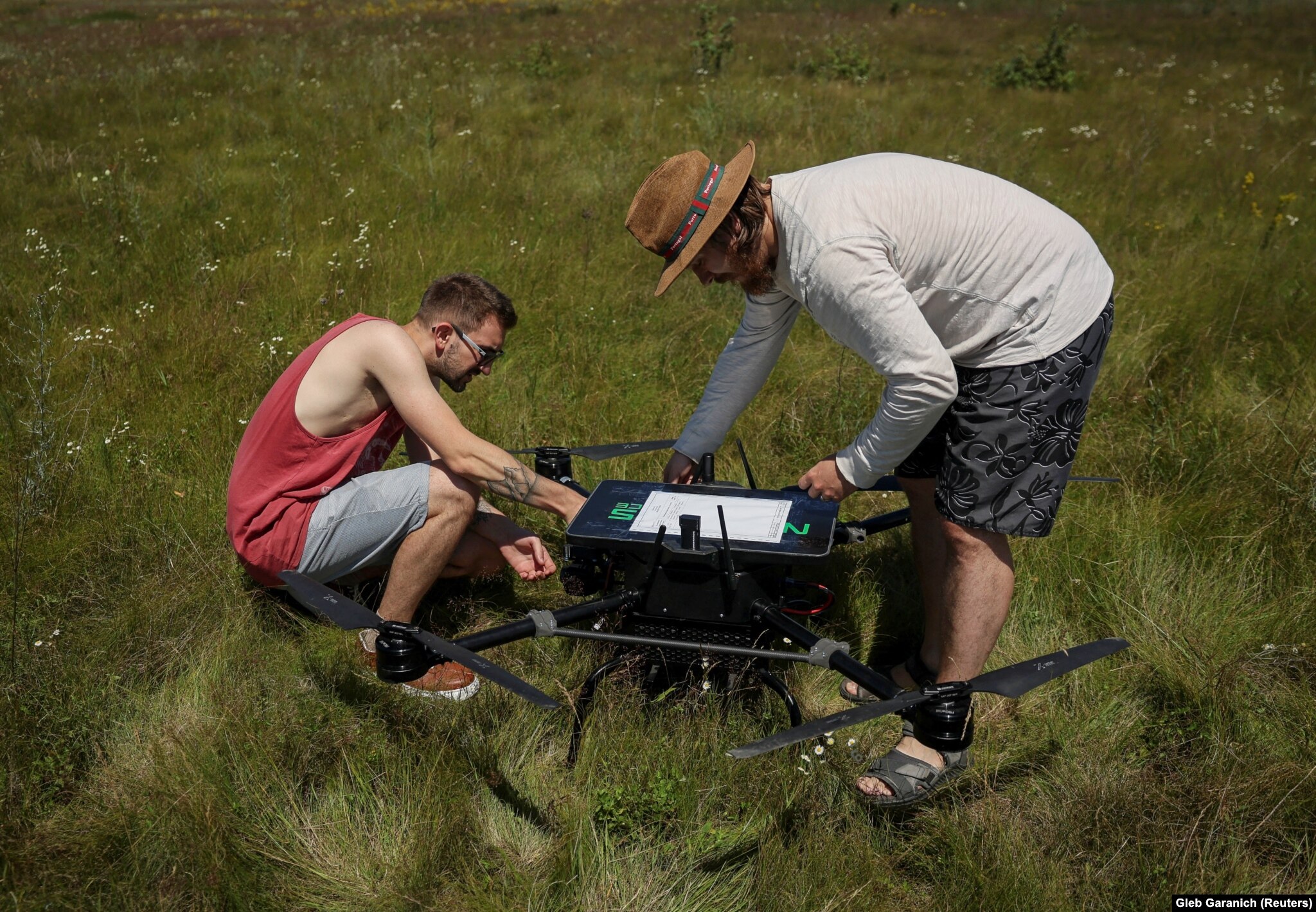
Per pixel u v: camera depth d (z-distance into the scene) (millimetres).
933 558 2826
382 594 3094
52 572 3109
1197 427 4039
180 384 4355
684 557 2350
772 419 4215
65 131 9578
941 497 2387
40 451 3467
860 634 3152
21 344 4684
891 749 2568
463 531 2850
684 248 2189
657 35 17047
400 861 2254
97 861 2166
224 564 3186
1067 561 3291
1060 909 2125
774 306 2684
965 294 2195
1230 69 14469
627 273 5723
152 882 2154
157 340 4715
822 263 2094
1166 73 14062
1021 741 2666
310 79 12367
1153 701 2824
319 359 2771
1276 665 2824
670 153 8477
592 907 2166
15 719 2465
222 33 20000
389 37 17328
